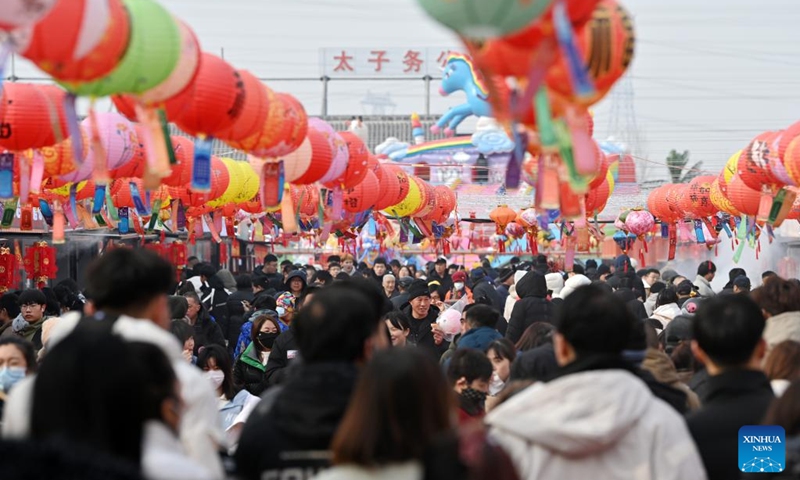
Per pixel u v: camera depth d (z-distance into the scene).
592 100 10.40
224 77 13.44
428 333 19.98
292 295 22.86
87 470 4.84
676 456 7.20
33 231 27.52
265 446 7.37
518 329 19.83
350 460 6.17
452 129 40.09
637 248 44.03
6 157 15.45
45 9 9.59
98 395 5.46
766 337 11.43
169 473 5.93
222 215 28.53
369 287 9.89
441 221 32.06
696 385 11.32
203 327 21.52
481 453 5.32
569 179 10.66
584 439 7.03
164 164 12.59
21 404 6.98
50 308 21.33
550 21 8.63
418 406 6.16
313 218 30.27
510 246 47.31
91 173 17.28
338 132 20.11
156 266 8.55
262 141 14.65
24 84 14.50
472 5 7.98
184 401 7.92
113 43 11.02
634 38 10.01
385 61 72.31
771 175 18.61
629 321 7.62
